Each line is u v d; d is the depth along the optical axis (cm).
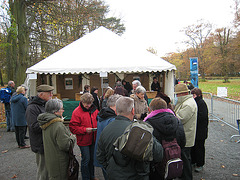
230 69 3616
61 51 824
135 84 517
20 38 1002
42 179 272
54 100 246
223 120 741
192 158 363
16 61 1121
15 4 997
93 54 793
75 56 780
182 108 303
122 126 194
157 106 237
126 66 727
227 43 3338
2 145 528
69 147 239
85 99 294
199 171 355
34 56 1536
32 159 434
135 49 868
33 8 1089
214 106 1006
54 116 241
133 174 178
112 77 971
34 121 270
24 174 367
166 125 221
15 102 484
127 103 202
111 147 187
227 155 428
